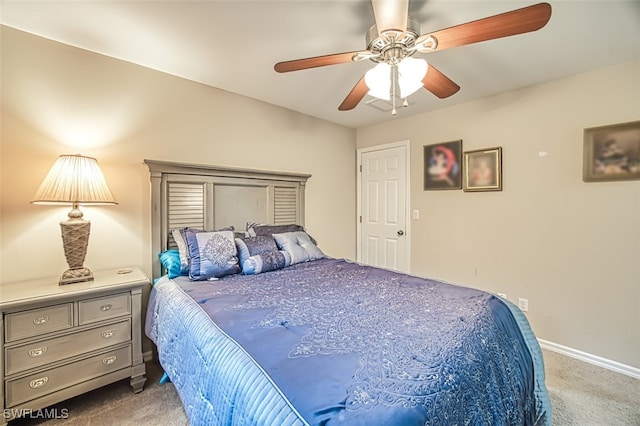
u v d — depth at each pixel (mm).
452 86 1752
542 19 1173
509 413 1062
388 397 749
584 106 2221
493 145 2711
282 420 705
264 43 1876
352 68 2223
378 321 1221
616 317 2104
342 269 2258
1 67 1699
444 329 1135
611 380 1960
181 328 1375
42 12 1579
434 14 1562
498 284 2701
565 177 2320
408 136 3385
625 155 2053
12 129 1735
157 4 1515
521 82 2412
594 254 2193
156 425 1506
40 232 1821
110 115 2066
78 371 1589
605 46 1866
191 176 2408
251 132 2834
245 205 2771
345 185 3799
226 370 954
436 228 3146
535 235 2482
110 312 1699
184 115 2402
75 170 1703
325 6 1513
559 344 2355
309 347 1001
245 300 1509
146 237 2215
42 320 1486
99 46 1925
